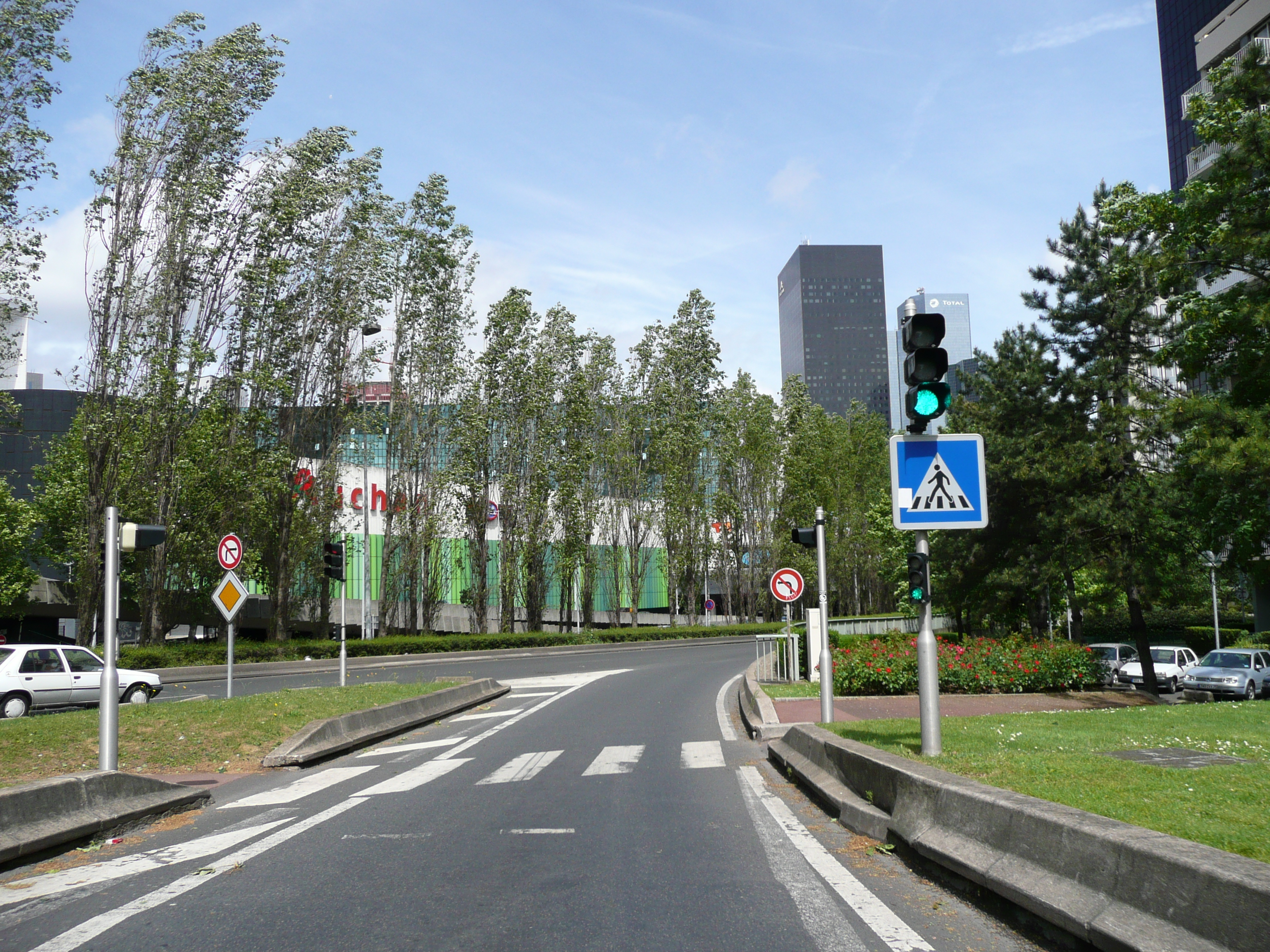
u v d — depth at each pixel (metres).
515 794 10.31
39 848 7.52
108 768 9.95
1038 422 29.69
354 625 55.56
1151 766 8.66
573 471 54.25
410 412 48.88
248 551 39.03
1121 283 25.03
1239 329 20.34
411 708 18.20
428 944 5.21
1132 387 27.77
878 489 70.06
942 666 22.34
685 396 60.41
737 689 25.44
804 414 68.19
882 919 5.54
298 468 42.97
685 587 65.25
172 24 37.06
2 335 32.75
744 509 66.12
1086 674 22.59
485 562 51.97
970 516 9.34
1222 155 21.08
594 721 18.22
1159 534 27.44
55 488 48.91
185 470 36.31
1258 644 43.50
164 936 5.45
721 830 8.26
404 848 7.69
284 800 10.15
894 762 7.86
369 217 43.56
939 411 9.29
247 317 39.69
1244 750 10.23
